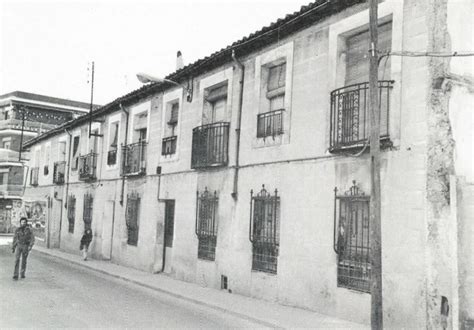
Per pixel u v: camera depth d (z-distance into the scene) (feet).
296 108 35.42
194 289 42.19
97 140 76.23
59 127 89.92
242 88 42.01
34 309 31.58
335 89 31.50
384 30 29.50
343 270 30.27
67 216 84.69
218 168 44.11
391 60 27.76
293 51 36.24
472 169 26.09
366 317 28.07
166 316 31.24
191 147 49.14
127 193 62.75
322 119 32.89
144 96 60.80
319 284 31.73
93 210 73.36
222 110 46.39
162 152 55.01
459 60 26.27
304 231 33.42
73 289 41.55
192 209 47.80
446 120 25.36
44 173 99.66
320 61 33.60
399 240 26.27
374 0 24.14
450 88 25.71
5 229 146.30
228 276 41.22
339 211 30.71
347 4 31.35
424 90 25.80
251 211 38.93
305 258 33.06
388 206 27.09
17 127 150.30
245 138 40.91
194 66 47.50
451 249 24.30
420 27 26.37
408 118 26.48
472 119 26.50
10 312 30.25
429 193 25.18
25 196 111.24
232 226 41.32
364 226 28.91
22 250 46.83
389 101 27.58
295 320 29.32
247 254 39.04
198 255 46.14
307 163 33.78
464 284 24.81
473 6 27.30
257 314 31.14
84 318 29.32
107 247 69.46
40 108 157.89
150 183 57.06
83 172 76.43
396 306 25.99
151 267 54.70
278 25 36.22
